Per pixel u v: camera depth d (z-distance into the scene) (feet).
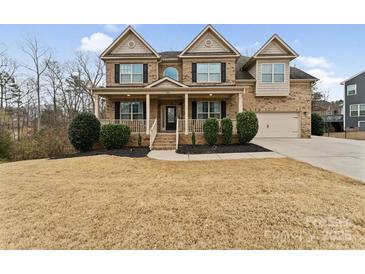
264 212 12.28
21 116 85.20
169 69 54.90
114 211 12.79
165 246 9.45
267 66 53.31
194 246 9.41
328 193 15.14
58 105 88.58
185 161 28.25
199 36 52.44
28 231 10.67
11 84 83.56
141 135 44.27
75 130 39.81
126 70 52.47
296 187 16.56
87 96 92.22
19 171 23.66
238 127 42.57
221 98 52.60
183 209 12.90
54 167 25.26
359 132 83.41
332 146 40.16
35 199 14.98
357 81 89.92
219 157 30.83
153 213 12.44
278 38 52.47
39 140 43.75
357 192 15.31
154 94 46.21
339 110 135.23
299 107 54.90
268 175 20.27
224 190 16.17
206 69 52.49
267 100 54.65
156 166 25.38
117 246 9.50
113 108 52.44
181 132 46.19
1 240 9.97
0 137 39.22
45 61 84.99
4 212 12.87
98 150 40.32
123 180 19.56
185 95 44.32
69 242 9.78
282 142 46.62
